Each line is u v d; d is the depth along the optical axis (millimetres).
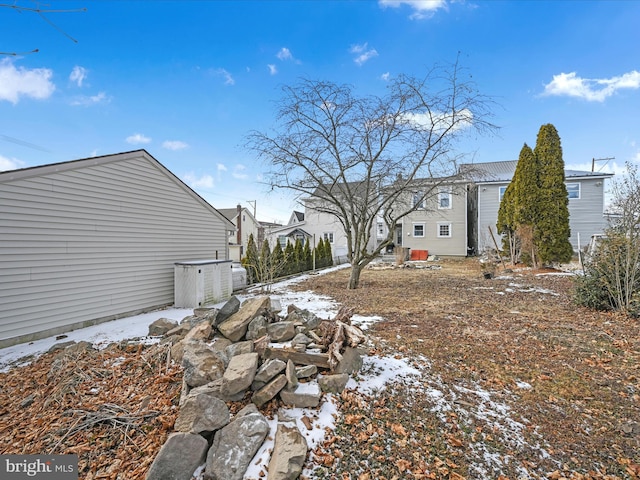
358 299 7590
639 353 3951
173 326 4754
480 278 10789
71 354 3834
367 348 3967
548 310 6176
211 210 9023
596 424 2633
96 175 5789
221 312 4219
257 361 2873
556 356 3934
